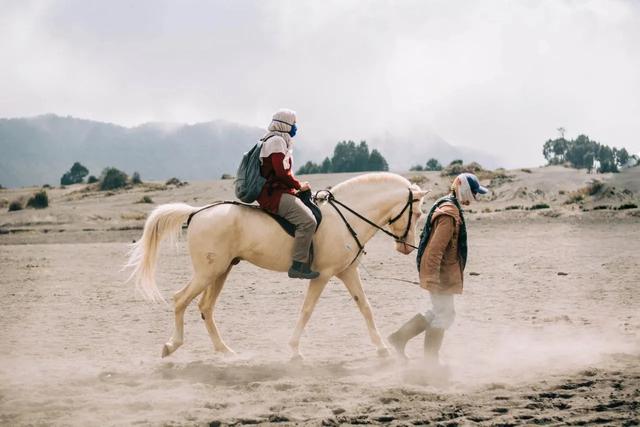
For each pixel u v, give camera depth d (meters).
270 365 7.87
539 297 12.64
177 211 8.30
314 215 8.20
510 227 31.89
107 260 23.55
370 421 5.48
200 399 6.32
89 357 8.68
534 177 53.94
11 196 84.50
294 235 8.16
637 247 21.09
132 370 7.73
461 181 7.20
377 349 8.32
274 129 8.20
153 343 9.64
